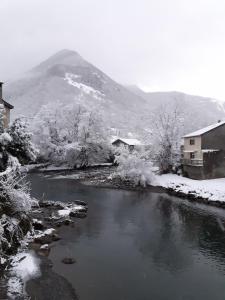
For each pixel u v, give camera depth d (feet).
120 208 127.13
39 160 262.88
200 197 140.05
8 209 72.95
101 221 107.14
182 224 104.53
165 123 206.49
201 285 63.10
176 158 204.13
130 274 67.10
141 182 177.06
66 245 82.74
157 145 202.69
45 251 76.59
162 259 75.51
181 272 68.69
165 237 91.30
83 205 130.93
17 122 89.97
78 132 263.08
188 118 257.34
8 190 71.41
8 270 63.16
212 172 174.70
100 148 266.36
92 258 75.05
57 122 268.21
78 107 273.95
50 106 275.59
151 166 185.47
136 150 196.03
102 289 60.44
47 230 90.84
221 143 180.75
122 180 188.24
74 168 255.50
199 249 82.07
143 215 116.16
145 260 74.69
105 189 172.14
